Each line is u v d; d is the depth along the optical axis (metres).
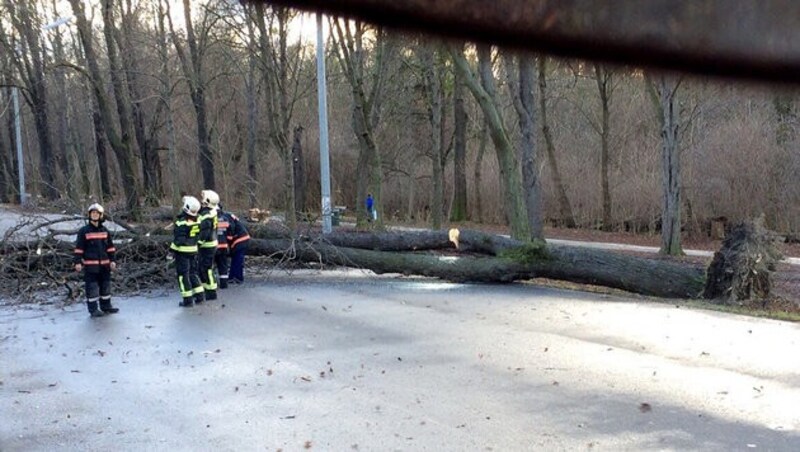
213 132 31.50
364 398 5.66
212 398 5.74
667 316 8.96
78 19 24.48
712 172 24.45
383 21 1.37
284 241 13.66
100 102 25.36
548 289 11.56
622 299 10.45
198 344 7.71
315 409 5.41
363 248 13.97
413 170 33.38
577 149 31.81
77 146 39.12
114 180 42.16
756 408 5.31
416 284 12.16
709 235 24.78
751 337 7.70
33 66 35.62
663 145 18.30
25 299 10.83
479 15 1.33
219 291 11.47
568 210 29.64
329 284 12.18
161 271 12.05
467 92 32.84
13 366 6.90
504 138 15.52
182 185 36.75
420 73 26.55
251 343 7.72
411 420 5.12
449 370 6.49
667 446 4.55
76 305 10.39
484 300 10.42
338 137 35.06
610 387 5.89
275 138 24.16
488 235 12.99
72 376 6.50
